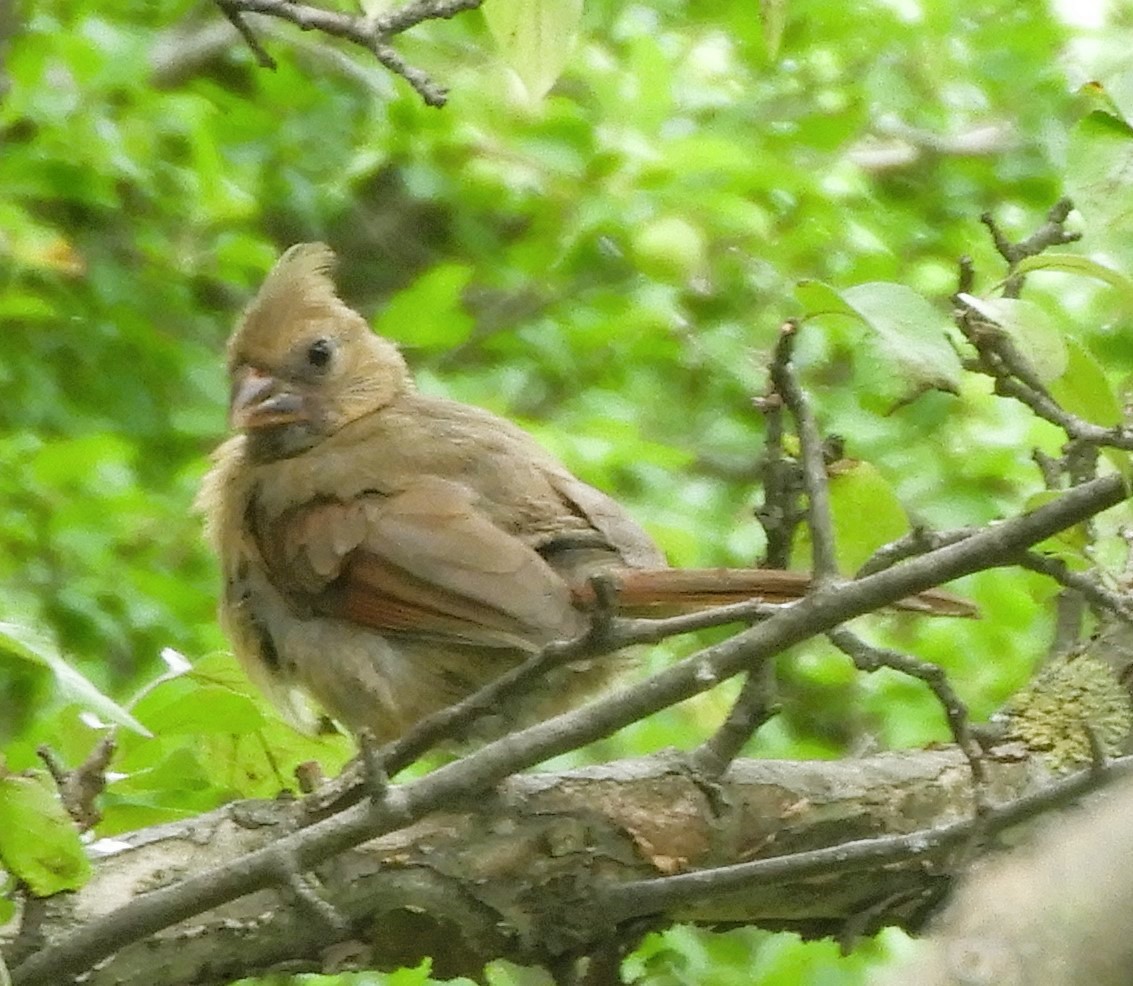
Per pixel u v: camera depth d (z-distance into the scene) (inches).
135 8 598.2
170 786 259.4
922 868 250.5
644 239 513.0
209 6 628.7
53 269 536.7
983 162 608.1
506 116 539.2
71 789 219.1
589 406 555.2
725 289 570.6
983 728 263.6
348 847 203.2
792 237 561.3
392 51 240.1
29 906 210.8
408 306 504.1
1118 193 198.4
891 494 240.7
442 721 228.4
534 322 576.7
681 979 329.1
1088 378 205.0
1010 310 195.8
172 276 586.6
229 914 226.8
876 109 589.6
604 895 237.8
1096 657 273.7
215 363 570.6
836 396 531.8
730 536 515.5
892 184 618.2
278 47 617.9
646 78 533.3
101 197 542.3
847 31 591.5
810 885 250.8
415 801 202.8
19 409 555.2
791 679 501.7
